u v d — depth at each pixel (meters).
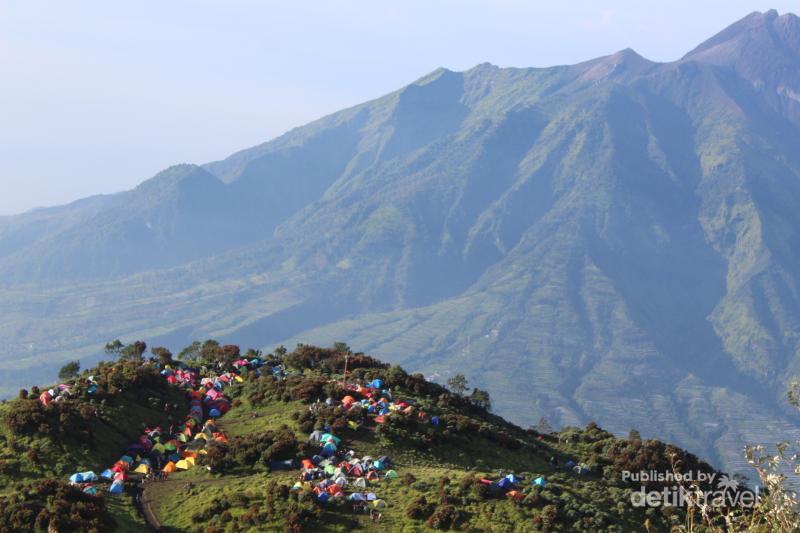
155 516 121.19
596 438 184.00
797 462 43.56
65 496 114.38
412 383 185.62
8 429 136.75
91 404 151.50
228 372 193.50
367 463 137.00
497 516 120.88
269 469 135.50
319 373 195.00
